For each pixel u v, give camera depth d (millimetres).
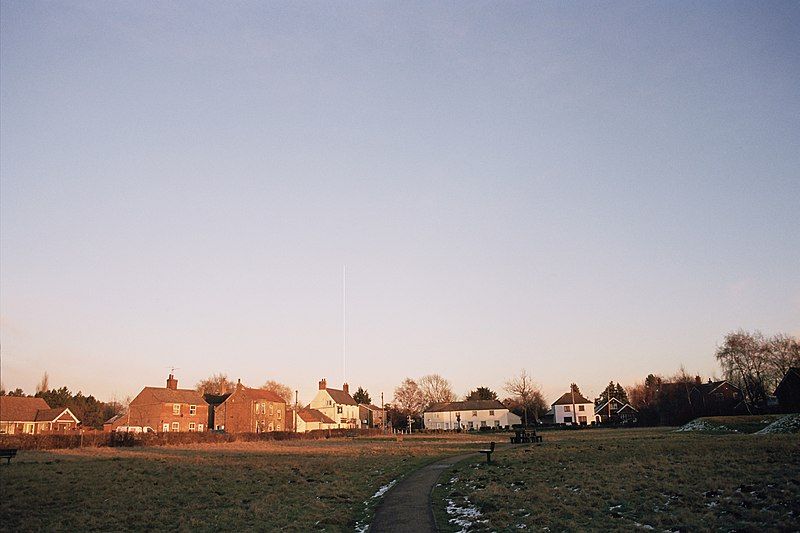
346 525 20219
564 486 22672
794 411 75938
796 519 15352
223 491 28875
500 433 93938
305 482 30609
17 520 23844
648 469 25109
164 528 21531
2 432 84125
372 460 40406
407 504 22188
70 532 21531
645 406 121375
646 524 16328
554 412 135250
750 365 87438
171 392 102188
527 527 16984
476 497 21641
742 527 15055
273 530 19906
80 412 123812
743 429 56938
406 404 161875
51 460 46875
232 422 105188
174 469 38375
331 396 137125
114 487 31125
